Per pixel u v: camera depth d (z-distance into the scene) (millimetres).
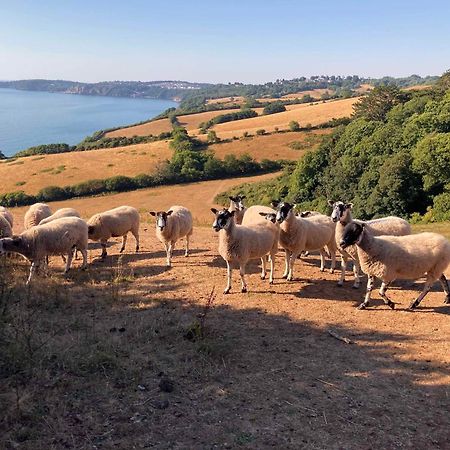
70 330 8234
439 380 6816
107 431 5301
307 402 6121
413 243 9609
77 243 12602
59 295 10000
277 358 7438
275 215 11461
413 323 9094
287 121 110812
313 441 5297
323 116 108625
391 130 47656
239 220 17469
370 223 11984
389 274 9578
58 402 5805
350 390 6480
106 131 151000
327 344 8070
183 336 8039
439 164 36844
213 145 93812
